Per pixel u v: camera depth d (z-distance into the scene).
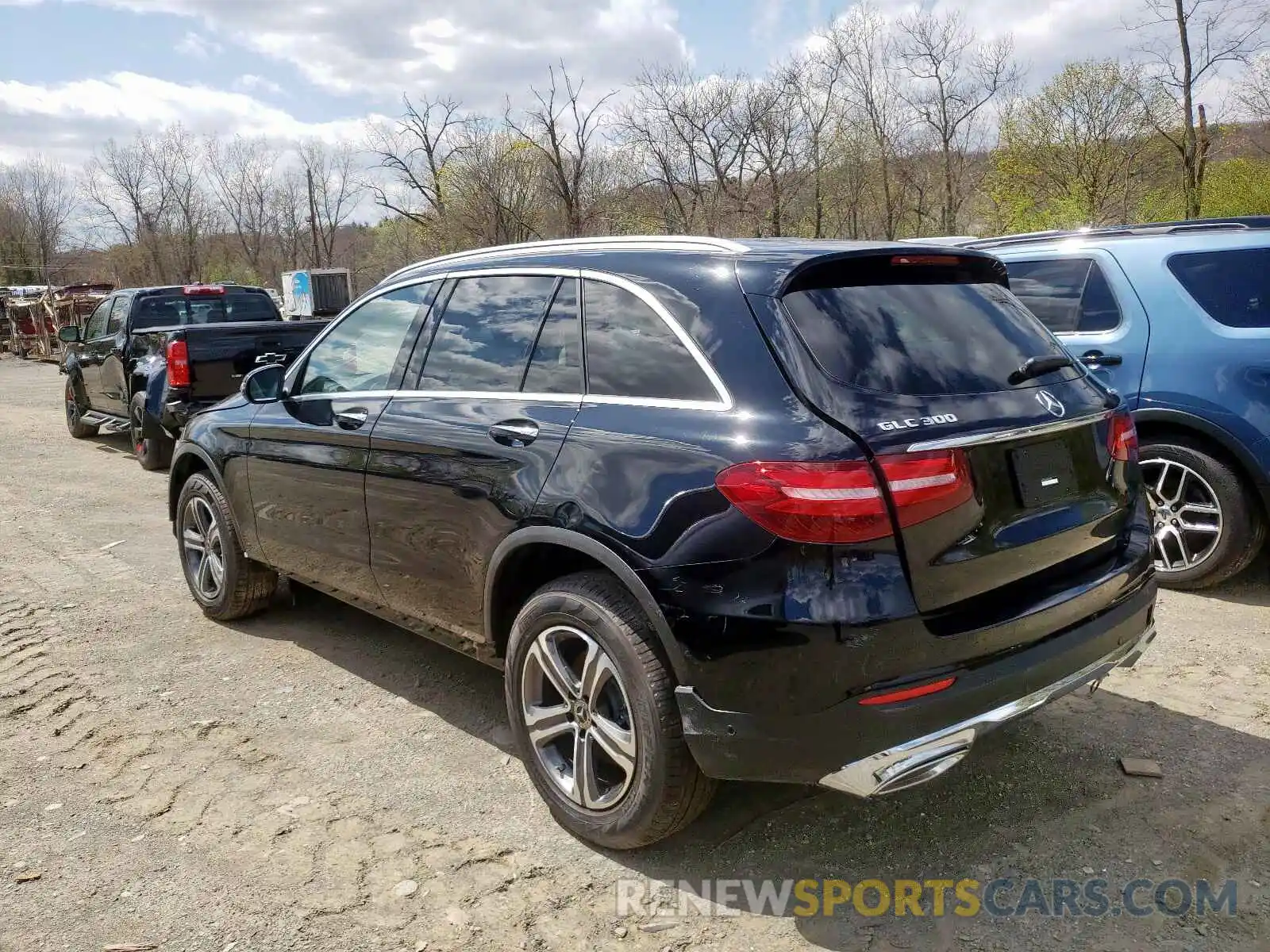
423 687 4.23
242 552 4.80
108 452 11.18
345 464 3.86
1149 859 2.87
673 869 2.89
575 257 3.33
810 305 2.71
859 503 2.40
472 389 3.46
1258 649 4.37
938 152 29.44
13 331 28.58
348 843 3.04
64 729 3.85
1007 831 3.04
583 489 2.86
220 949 2.56
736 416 2.62
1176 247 5.17
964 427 2.59
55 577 5.95
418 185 35.34
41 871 2.90
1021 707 2.65
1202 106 20.98
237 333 9.06
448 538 3.39
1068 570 2.89
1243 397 4.78
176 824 3.14
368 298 4.16
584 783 2.98
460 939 2.60
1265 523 4.87
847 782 2.51
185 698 4.13
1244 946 2.50
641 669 2.72
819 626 2.40
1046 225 25.59
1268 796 3.18
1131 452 3.21
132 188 55.69
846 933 2.60
